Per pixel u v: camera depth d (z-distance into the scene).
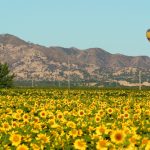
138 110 21.31
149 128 15.28
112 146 11.58
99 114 19.53
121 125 15.92
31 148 12.12
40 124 15.98
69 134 13.80
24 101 30.86
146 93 51.94
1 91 51.72
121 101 31.53
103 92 52.12
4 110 22.67
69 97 38.94
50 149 12.30
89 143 13.36
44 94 46.78
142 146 11.50
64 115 19.55
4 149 12.26
